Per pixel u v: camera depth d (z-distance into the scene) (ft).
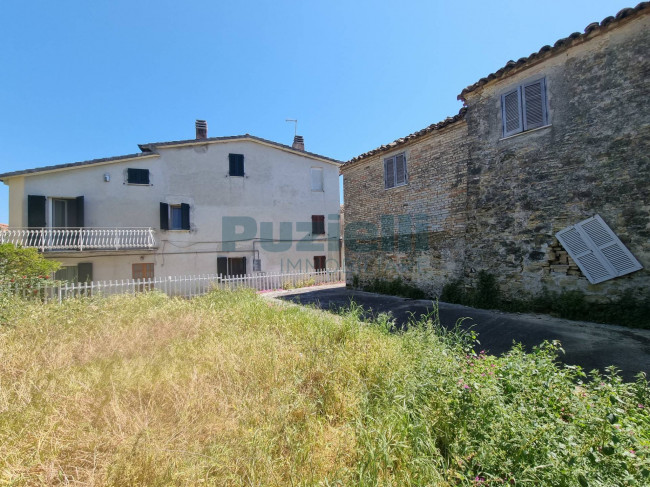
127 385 9.31
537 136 20.35
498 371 8.96
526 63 20.40
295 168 56.44
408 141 30.09
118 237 42.60
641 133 16.37
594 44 17.97
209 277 41.93
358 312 20.43
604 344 13.82
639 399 7.91
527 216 20.77
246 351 12.05
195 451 6.52
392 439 6.79
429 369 9.27
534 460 5.86
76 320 16.25
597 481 5.17
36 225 38.88
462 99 24.99
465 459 6.43
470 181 24.23
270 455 6.55
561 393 7.73
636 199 16.52
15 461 6.24
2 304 17.28
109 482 5.79
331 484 5.84
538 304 19.97
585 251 18.13
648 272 16.16
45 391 8.76
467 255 24.34
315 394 9.18
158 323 16.40
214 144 50.52
